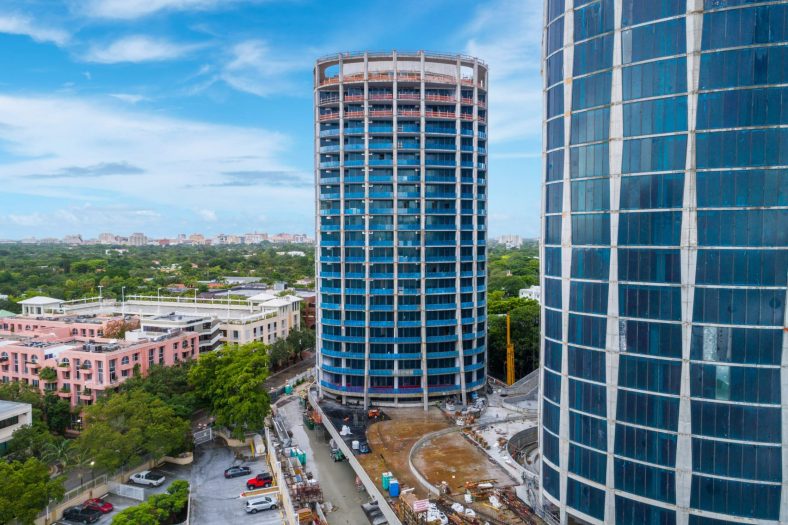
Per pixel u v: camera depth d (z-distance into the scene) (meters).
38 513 71.69
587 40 60.00
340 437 98.81
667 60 54.66
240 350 111.69
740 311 52.59
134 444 85.62
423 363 117.56
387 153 119.06
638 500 57.72
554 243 65.19
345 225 119.19
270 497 81.81
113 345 120.56
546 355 67.25
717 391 53.59
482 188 124.31
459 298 119.69
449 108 120.25
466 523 64.69
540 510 66.81
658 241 55.66
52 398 107.00
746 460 52.94
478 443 92.94
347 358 119.50
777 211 51.34
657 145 55.47
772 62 51.06
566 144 62.38
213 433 111.69
